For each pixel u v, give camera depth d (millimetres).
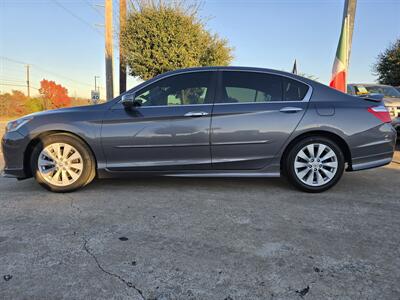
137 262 2406
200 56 11664
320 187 4070
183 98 4082
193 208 3531
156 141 3986
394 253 2561
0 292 2041
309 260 2445
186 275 2244
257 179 4766
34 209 3498
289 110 3990
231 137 3988
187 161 4035
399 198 3924
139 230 2959
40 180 4039
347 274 2264
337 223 3139
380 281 2186
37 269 2303
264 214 3365
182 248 2623
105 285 2127
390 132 4090
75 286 2111
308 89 4125
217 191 4164
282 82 4141
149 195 3984
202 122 3975
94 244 2682
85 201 3762
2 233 2893
